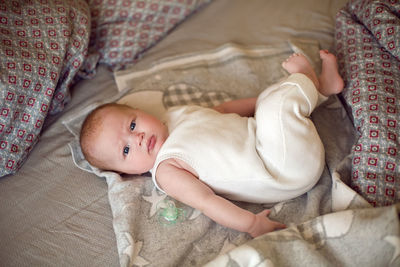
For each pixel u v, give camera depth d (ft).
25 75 4.03
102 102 4.71
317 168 3.55
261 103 3.71
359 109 3.87
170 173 3.66
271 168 3.53
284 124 3.50
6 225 3.73
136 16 5.41
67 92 4.73
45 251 3.53
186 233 3.49
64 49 4.36
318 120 4.32
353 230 2.91
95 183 4.07
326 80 4.11
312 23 5.53
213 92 4.86
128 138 3.90
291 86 3.69
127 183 3.88
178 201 3.76
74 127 4.51
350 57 4.31
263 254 2.89
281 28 5.54
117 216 3.64
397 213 2.87
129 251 3.33
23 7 4.29
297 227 3.14
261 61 5.15
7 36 4.06
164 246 3.42
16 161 4.09
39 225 3.72
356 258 2.87
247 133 3.82
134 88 4.89
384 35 4.06
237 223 3.37
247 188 3.58
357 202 3.29
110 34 5.27
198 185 3.55
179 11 5.63
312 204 3.54
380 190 3.43
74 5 4.68
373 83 3.91
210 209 3.44
